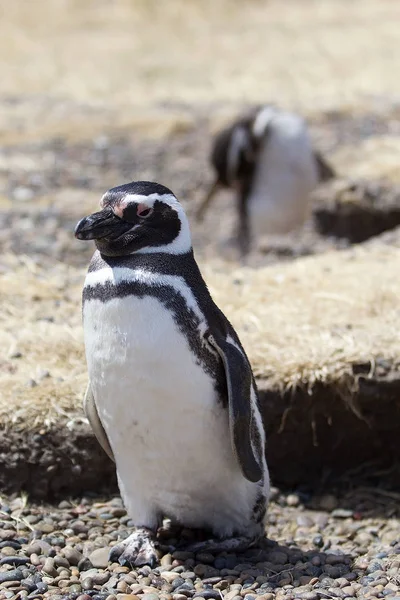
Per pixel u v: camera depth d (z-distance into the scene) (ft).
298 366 35.78
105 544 30.89
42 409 34.47
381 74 99.55
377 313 39.24
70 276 47.03
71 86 100.42
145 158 79.25
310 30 123.24
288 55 110.52
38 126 85.25
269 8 138.62
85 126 85.20
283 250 57.11
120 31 125.49
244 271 45.80
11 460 34.14
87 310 27.53
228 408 27.76
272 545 31.58
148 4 136.05
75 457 34.40
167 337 26.58
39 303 43.09
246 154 66.74
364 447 37.09
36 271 47.37
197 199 73.41
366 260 45.96
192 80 102.63
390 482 36.81
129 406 27.45
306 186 67.31
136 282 26.76
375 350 36.14
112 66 107.86
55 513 33.58
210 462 28.32
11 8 131.54
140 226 27.14
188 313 26.94
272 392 35.76
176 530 31.73
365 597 27.30
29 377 35.83
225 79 101.86
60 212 62.54
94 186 71.20
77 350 37.78
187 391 27.04
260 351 36.63
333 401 36.14
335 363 35.76
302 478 36.96
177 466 28.35
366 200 61.36
